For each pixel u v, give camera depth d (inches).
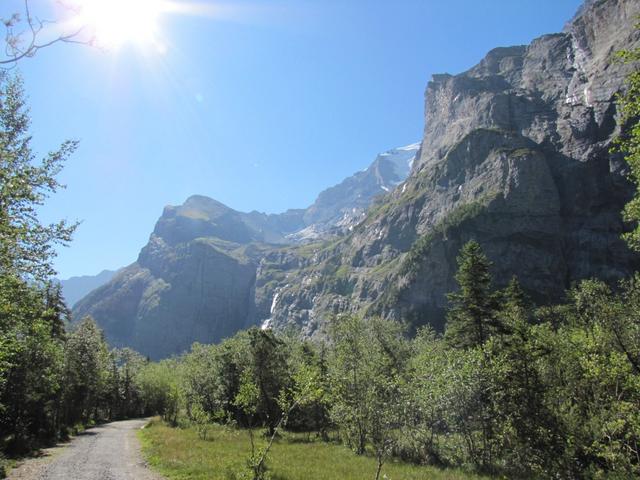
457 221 6402.6
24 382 1411.2
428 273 6240.2
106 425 2608.3
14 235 555.5
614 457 863.7
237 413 2256.4
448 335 1556.3
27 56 229.9
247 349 2177.7
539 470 1048.8
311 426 2139.5
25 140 625.0
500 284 5708.7
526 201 6279.5
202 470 897.5
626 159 599.2
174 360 4554.6
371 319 2204.7
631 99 583.5
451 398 1137.4
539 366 1190.3
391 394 1071.6
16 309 690.8
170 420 2480.3
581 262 5797.2
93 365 2324.1
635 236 644.1
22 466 1003.3
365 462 1151.0
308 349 2524.6
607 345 985.5
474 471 1078.4
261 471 830.5
